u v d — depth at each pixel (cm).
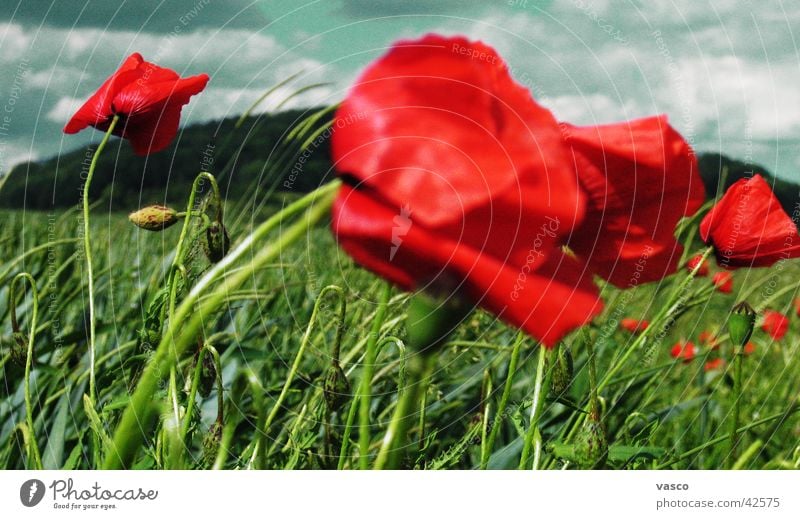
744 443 140
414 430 129
